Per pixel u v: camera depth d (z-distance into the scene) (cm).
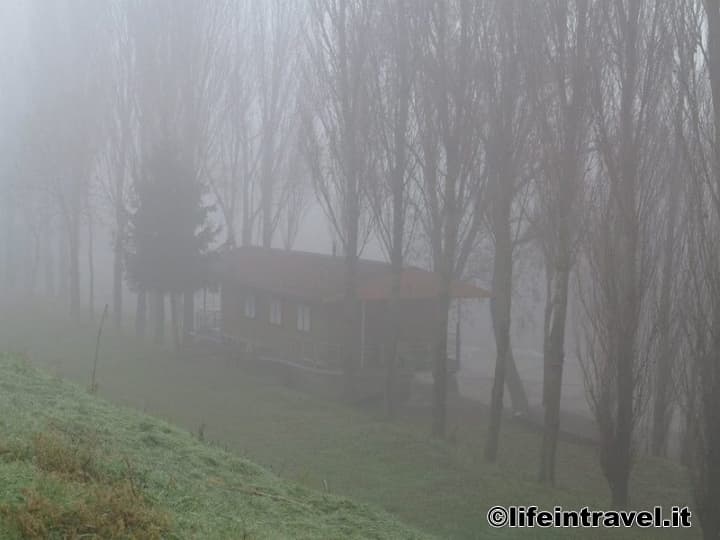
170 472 1032
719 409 1557
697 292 1631
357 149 2948
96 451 980
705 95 1927
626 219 1867
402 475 1989
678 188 2175
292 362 3362
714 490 1560
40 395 1264
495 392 2338
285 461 2059
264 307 3641
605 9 1953
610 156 1898
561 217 2112
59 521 715
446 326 2572
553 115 2134
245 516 951
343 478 1931
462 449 2422
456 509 1741
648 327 2206
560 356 2144
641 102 1891
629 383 1861
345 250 3081
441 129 2503
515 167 2352
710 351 1583
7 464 827
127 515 764
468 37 2406
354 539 1029
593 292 1991
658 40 1878
